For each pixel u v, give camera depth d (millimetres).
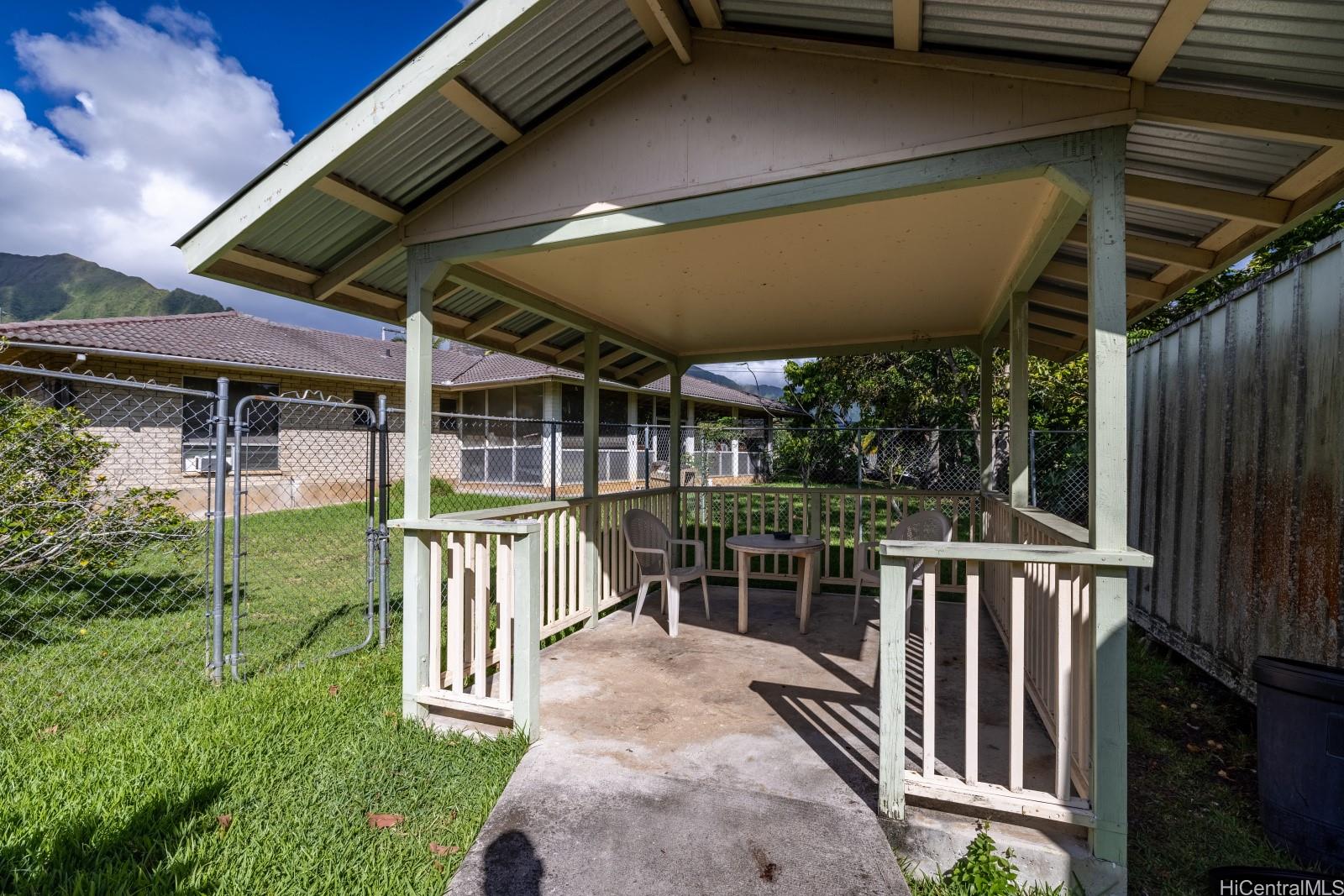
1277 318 3078
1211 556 3600
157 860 1943
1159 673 3873
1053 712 2689
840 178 2285
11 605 4523
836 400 14078
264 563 6699
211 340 11281
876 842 2076
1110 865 1954
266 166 2504
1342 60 1862
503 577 2844
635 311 4570
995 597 4621
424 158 2719
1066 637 2061
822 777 2451
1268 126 2010
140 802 2186
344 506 11086
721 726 2904
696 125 2475
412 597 2965
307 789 2334
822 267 3555
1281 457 3020
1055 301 4066
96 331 9586
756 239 3119
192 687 3309
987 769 2516
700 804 2277
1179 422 4066
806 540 4672
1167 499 4211
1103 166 2045
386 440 4113
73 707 3064
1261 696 2309
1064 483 8289
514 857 2010
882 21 2146
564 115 2684
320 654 3850
